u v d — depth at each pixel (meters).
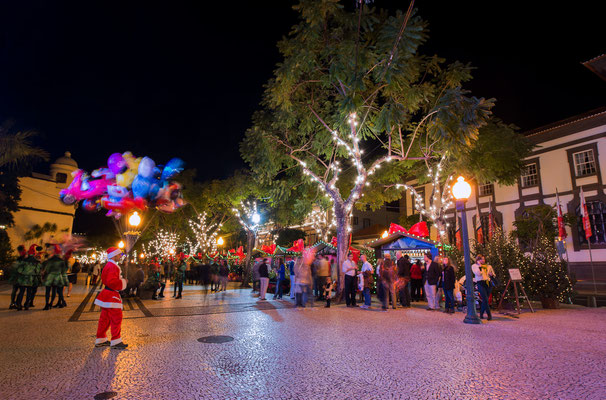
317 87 14.88
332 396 3.77
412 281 13.88
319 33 12.47
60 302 11.16
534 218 23.20
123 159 14.92
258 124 15.56
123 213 15.83
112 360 5.04
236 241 43.47
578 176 24.31
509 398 3.75
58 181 37.53
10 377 4.29
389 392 3.89
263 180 15.95
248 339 6.48
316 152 16.66
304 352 5.57
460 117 10.59
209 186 30.91
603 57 16.45
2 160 14.66
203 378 4.31
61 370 4.57
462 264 12.62
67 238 35.75
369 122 14.25
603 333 7.24
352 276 11.95
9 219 26.97
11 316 9.14
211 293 16.97
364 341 6.36
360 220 43.34
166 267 26.72
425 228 16.06
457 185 9.33
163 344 6.06
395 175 19.92
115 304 5.81
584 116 24.12
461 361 5.10
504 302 11.23
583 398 3.77
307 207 18.83
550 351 5.70
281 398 3.71
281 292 14.34
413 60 12.55
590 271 22.95
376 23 12.25
